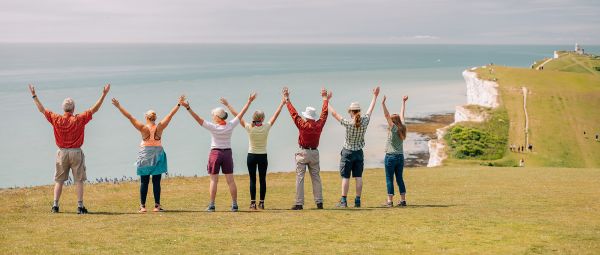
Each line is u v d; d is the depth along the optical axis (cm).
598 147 8912
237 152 9050
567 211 1516
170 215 1437
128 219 1359
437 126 11756
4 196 1916
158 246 1044
